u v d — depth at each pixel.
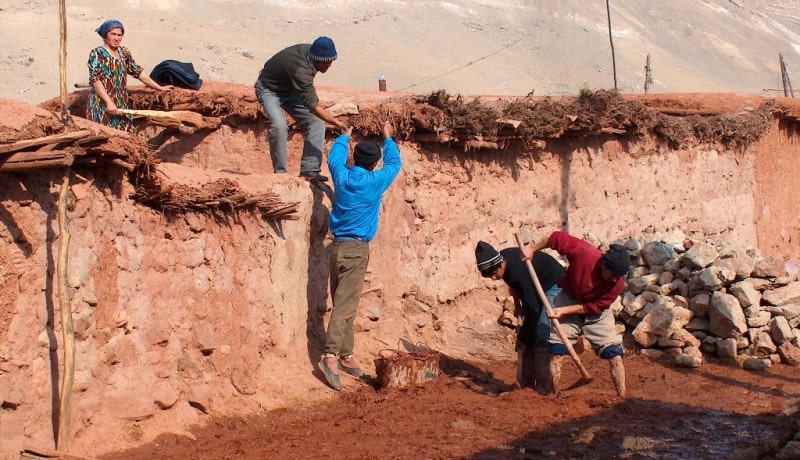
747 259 10.38
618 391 8.08
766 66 105.75
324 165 9.37
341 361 8.28
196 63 55.44
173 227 6.92
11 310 5.55
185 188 6.83
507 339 10.27
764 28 123.69
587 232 12.27
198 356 6.97
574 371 9.45
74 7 65.75
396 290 9.57
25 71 47.84
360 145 8.14
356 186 7.94
